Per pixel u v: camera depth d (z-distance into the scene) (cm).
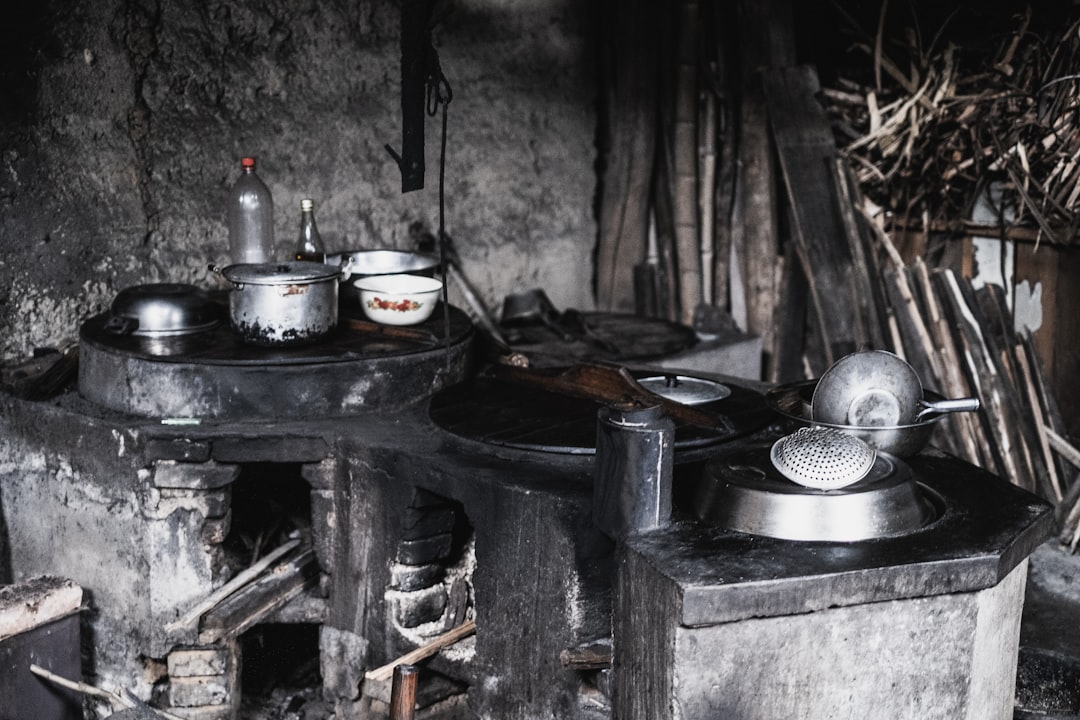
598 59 496
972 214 436
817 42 463
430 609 319
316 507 329
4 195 351
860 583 238
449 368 352
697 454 304
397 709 273
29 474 345
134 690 332
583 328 441
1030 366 424
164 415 326
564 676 282
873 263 441
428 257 391
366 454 315
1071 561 390
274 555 336
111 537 328
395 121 436
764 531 252
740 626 236
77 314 370
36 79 351
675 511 266
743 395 350
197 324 347
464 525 342
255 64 397
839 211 442
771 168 464
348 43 419
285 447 321
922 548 248
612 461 255
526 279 482
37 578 316
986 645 259
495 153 465
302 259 374
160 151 380
